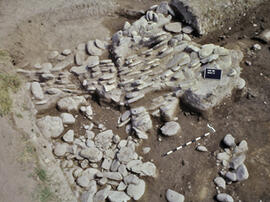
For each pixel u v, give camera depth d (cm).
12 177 514
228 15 903
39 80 788
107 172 614
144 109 698
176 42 789
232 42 879
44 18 915
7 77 695
